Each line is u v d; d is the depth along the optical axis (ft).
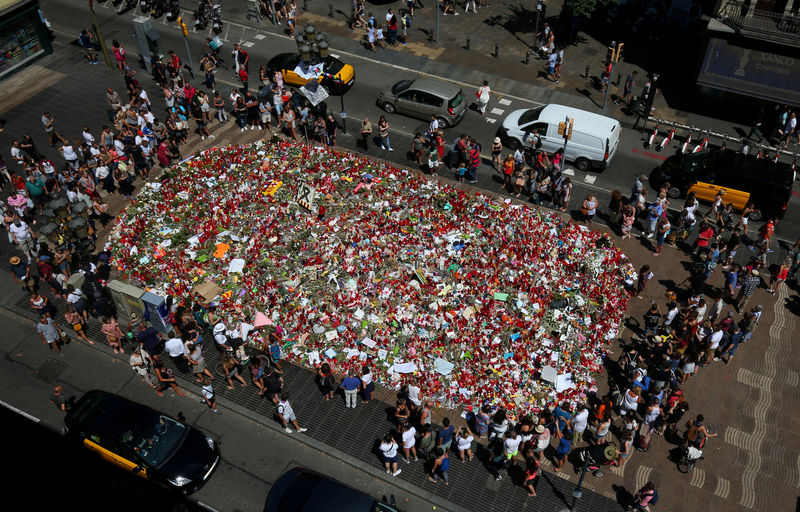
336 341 71.92
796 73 100.78
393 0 138.10
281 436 65.41
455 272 78.69
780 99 101.81
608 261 81.35
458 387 67.77
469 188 93.66
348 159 96.84
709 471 62.34
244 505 59.98
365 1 137.69
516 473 62.23
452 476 62.03
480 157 99.30
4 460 63.36
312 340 72.18
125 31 128.06
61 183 88.38
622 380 68.33
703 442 60.44
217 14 125.39
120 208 89.86
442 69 118.62
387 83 114.93
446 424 59.57
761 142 102.68
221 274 78.84
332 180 92.43
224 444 64.64
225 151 97.96
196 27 128.88
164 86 112.27
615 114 108.17
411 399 64.03
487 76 116.78
